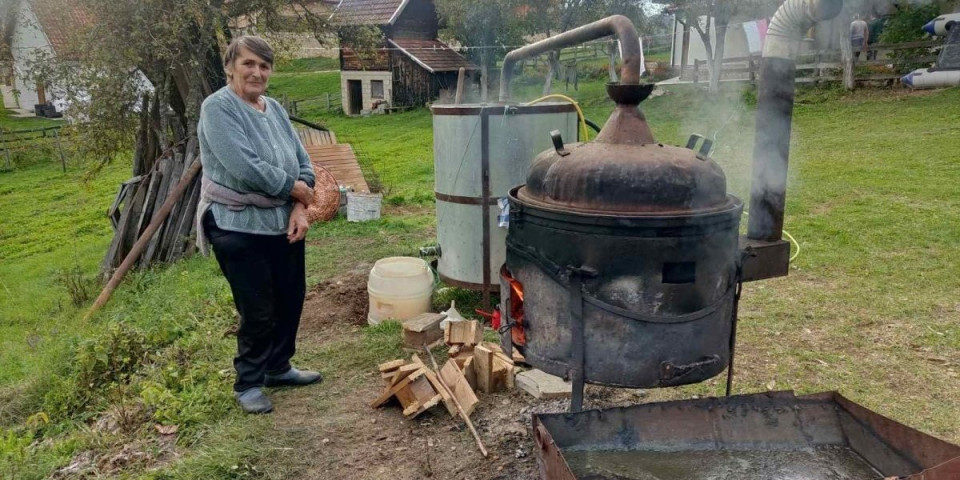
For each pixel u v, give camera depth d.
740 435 2.46
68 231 11.72
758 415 2.48
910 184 8.00
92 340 4.35
